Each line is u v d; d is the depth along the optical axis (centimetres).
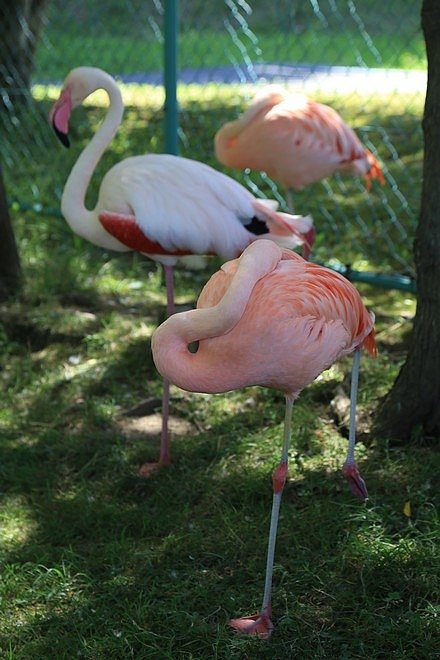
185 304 560
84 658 313
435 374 409
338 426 439
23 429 466
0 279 598
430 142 390
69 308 584
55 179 807
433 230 395
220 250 438
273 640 314
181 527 381
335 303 325
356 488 358
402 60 1193
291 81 1109
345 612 327
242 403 472
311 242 461
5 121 913
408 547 349
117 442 444
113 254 665
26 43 988
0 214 591
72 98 479
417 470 398
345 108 977
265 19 1490
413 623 313
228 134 568
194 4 1427
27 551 370
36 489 414
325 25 765
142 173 436
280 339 312
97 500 404
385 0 1347
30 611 340
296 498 394
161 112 1010
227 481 405
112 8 1375
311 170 562
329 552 357
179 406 478
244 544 364
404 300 575
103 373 510
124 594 343
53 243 689
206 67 1255
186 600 338
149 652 314
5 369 525
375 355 372
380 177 589
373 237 679
